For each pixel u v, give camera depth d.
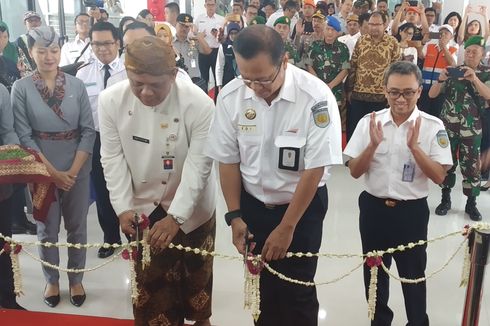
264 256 1.72
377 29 4.81
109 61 3.08
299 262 1.82
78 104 2.57
